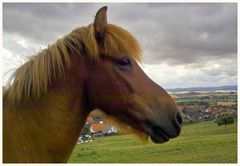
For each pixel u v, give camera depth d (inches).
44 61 80.0
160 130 85.6
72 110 82.1
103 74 83.6
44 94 79.0
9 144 73.5
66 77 82.0
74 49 83.7
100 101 84.4
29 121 76.7
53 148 78.5
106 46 84.0
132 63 86.7
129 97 84.4
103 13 84.4
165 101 87.2
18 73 79.7
